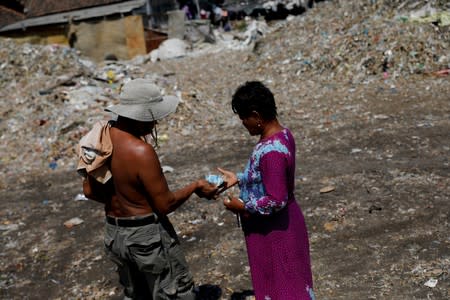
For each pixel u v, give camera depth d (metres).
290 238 2.78
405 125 7.32
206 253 4.58
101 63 18.19
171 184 6.48
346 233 4.54
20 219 6.04
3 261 5.02
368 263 4.02
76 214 6.01
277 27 16.23
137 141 2.75
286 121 8.48
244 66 13.68
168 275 2.96
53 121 9.36
